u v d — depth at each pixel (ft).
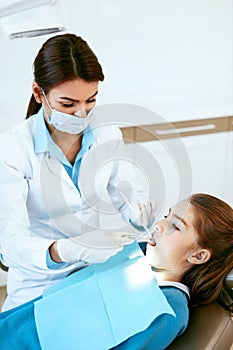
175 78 7.18
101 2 6.38
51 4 2.90
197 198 3.61
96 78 3.04
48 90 3.07
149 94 7.14
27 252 3.21
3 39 5.94
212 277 3.51
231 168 7.79
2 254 3.60
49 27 3.30
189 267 3.60
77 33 6.47
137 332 3.13
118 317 3.27
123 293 3.40
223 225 3.46
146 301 3.25
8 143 3.46
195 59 7.18
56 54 2.93
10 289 4.12
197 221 3.50
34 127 3.55
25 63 6.18
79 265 3.83
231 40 7.25
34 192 3.62
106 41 6.64
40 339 3.28
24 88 6.32
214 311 3.41
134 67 6.91
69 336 3.28
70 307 3.44
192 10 6.86
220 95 7.49
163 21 6.78
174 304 3.24
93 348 3.19
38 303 3.51
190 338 3.22
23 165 3.48
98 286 3.53
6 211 3.29
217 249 3.49
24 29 3.25
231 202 8.17
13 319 3.49
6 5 2.87
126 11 6.55
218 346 3.14
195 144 7.28
